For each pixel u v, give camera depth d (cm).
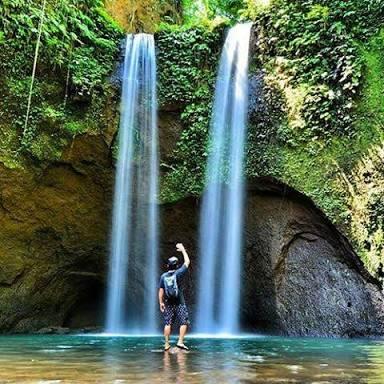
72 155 1352
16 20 1290
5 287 1342
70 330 1460
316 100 1304
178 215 1436
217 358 677
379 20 1305
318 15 1352
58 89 1356
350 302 1237
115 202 1421
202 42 1489
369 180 1216
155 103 1456
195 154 1423
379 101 1252
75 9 1415
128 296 1508
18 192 1298
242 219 1377
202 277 1405
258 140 1370
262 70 1412
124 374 511
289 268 1334
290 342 1039
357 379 490
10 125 1281
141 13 1745
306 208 1298
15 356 697
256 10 1459
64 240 1417
